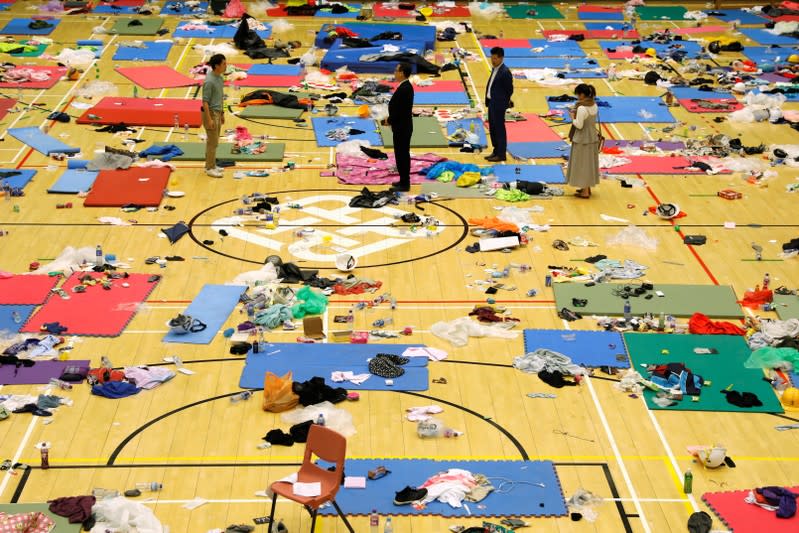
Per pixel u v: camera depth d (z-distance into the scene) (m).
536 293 18.17
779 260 19.69
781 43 35.75
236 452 13.81
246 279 18.30
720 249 20.11
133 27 34.84
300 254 19.42
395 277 18.62
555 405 15.01
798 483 13.44
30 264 18.67
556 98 29.19
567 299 17.86
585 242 20.16
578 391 15.35
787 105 29.08
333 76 30.52
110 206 21.33
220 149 24.36
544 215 21.45
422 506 12.73
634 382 15.47
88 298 17.55
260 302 17.42
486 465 13.55
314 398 14.80
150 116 26.17
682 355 16.23
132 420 14.45
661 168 24.16
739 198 22.62
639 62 33.03
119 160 23.03
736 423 14.68
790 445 14.23
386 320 17.06
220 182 22.70
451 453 13.85
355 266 18.92
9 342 16.22
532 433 14.34
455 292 18.14
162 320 17.00
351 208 21.52
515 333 16.84
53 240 19.77
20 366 15.56
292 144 25.11
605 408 14.96
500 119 23.84
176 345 16.31
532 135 26.03
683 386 15.38
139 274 18.45
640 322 17.03
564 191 22.70
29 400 14.77
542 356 16.08
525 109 28.34
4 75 29.28
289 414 14.60
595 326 17.12
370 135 25.64
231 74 30.11
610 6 40.75
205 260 19.11
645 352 16.28
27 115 26.48
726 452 14.06
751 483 13.42
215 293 17.83
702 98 29.45
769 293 18.02
